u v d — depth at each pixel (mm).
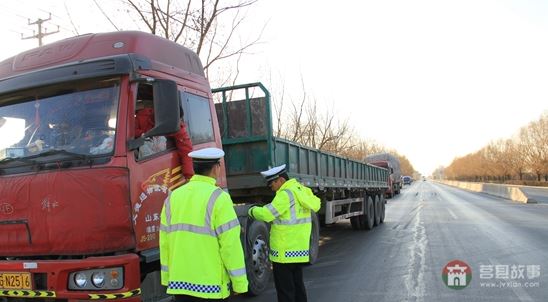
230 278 3592
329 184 10891
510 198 34969
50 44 5148
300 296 5438
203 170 3762
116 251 4129
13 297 4223
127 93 4348
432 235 13109
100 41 4910
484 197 38688
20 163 4363
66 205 4125
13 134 4578
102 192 4078
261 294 7062
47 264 4059
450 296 6605
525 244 11023
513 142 87312
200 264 3543
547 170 73750
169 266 3699
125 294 3977
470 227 14938
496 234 12969
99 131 4297
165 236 3758
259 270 7031
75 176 4129
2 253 4367
